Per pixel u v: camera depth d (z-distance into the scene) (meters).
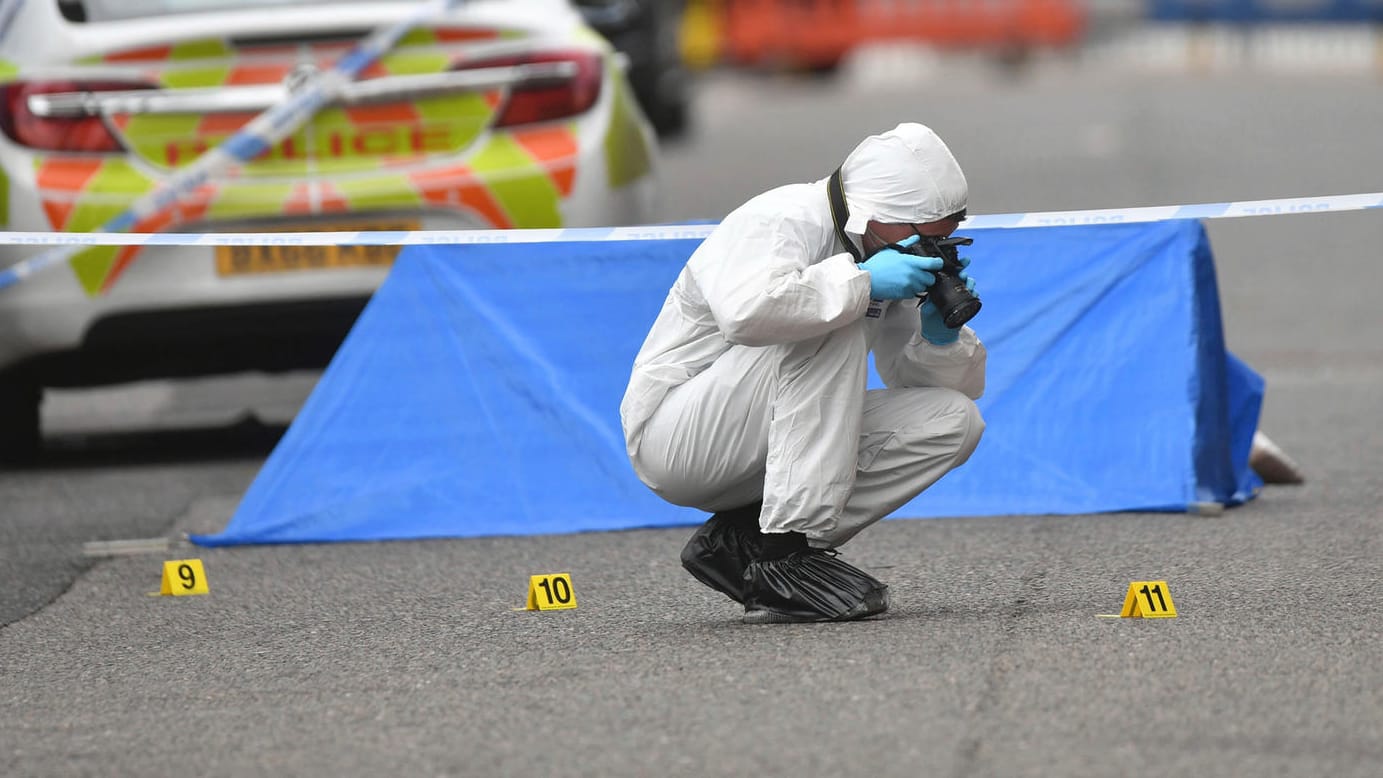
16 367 27.34
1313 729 14.41
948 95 95.19
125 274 26.58
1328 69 105.69
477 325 24.16
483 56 27.08
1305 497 24.11
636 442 18.20
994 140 71.75
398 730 15.25
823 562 18.16
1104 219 20.41
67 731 15.67
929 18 115.06
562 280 24.36
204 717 15.91
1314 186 56.41
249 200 26.50
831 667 16.44
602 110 27.69
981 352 18.42
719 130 78.81
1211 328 23.94
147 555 22.92
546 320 24.27
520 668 17.00
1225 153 65.38
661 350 18.11
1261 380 24.52
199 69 26.75
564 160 27.19
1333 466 26.03
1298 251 48.00
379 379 24.00
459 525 23.55
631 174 28.11
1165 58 119.25
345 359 24.03
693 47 114.56
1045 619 18.02
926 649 16.94
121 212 26.48
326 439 23.83
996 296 24.33
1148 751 13.96
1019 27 114.81
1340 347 35.44
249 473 27.91
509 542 23.09
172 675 17.38
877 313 17.94
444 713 15.66
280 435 31.00
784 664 16.61
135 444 30.73
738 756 14.16
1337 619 17.75
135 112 26.69
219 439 30.89
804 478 17.55
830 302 16.86
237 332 26.97
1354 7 122.75
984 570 20.50
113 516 25.17
